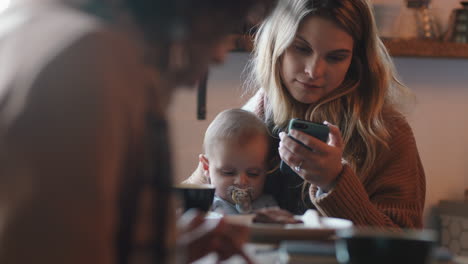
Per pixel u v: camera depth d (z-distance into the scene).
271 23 1.84
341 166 1.57
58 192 0.58
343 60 1.75
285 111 1.87
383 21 2.86
